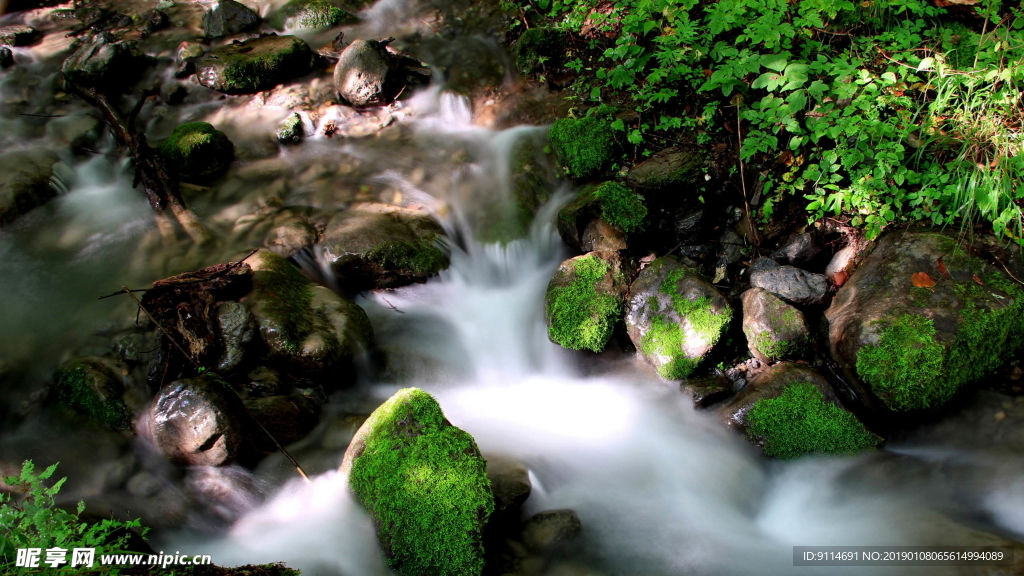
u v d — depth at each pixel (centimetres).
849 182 504
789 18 561
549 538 362
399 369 470
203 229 525
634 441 439
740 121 544
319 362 424
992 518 373
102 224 526
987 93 475
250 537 354
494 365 498
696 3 580
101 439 392
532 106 635
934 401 409
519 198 566
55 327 446
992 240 452
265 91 654
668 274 484
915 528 370
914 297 433
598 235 515
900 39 524
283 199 557
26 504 264
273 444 395
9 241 502
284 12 750
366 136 622
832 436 412
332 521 354
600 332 475
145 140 559
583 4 678
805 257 497
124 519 350
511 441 429
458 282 534
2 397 411
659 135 574
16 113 610
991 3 515
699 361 457
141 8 758
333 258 503
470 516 335
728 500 402
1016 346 425
